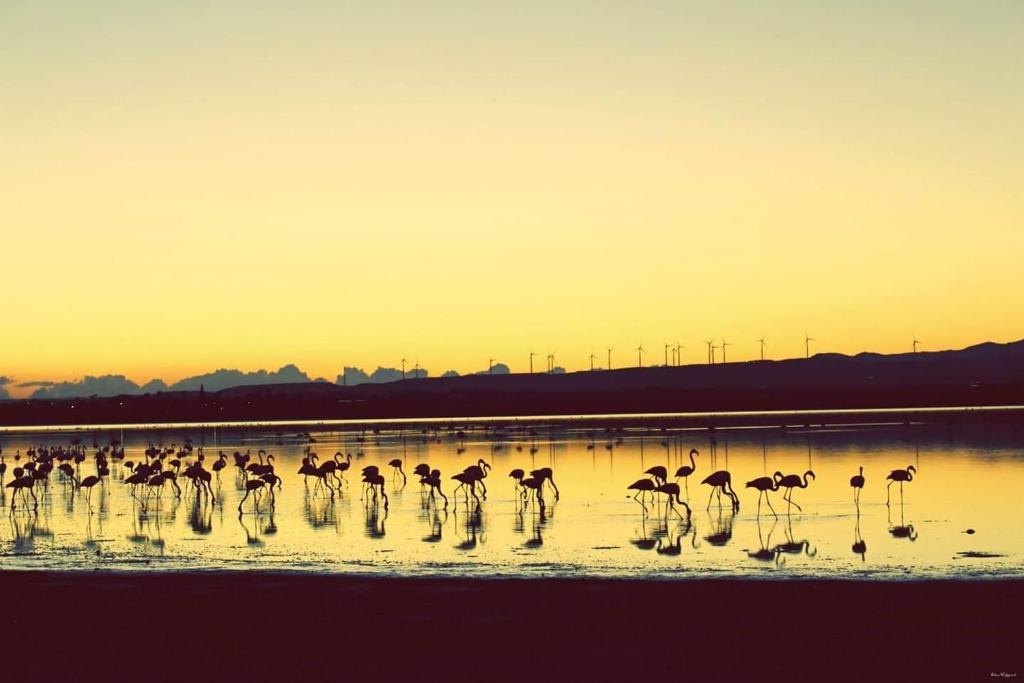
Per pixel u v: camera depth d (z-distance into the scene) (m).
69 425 160.38
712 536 33.19
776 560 28.98
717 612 23.48
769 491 44.66
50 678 20.33
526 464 60.75
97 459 59.25
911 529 33.81
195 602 25.61
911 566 27.78
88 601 25.95
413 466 61.38
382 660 20.94
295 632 22.97
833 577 26.48
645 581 26.47
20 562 31.30
